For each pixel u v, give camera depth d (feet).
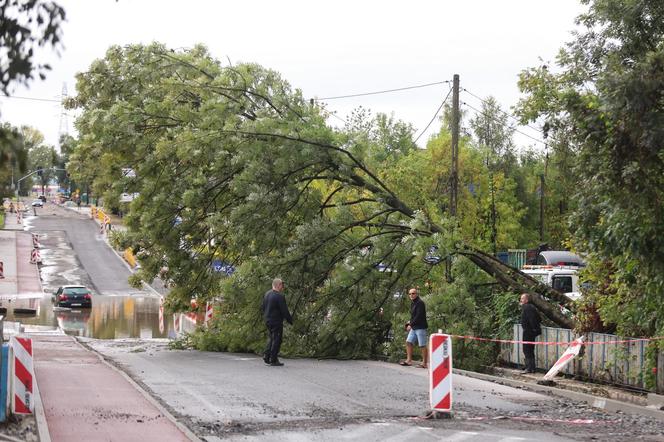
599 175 42.96
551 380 58.75
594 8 48.78
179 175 79.36
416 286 77.46
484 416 43.47
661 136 39.96
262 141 75.82
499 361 70.79
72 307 168.14
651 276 46.93
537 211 240.32
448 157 205.87
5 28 16.65
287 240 78.64
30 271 244.22
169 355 76.74
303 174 77.46
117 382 51.90
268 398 47.80
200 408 43.73
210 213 79.87
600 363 57.67
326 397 48.57
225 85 77.71
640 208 43.68
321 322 76.95
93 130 80.33
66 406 41.78
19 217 381.19
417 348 73.20
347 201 81.41
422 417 42.29
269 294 67.00
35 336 99.25
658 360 50.60
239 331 77.66
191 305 88.38
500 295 73.15
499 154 255.70
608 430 39.96
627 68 45.16
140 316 154.20
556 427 40.55
